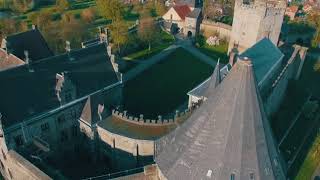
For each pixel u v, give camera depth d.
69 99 70.88
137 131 68.75
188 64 120.69
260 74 84.94
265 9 109.69
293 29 151.12
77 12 170.88
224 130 37.41
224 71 85.12
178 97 98.81
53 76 70.38
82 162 74.25
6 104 62.94
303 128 90.00
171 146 42.41
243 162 37.09
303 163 77.69
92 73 76.44
